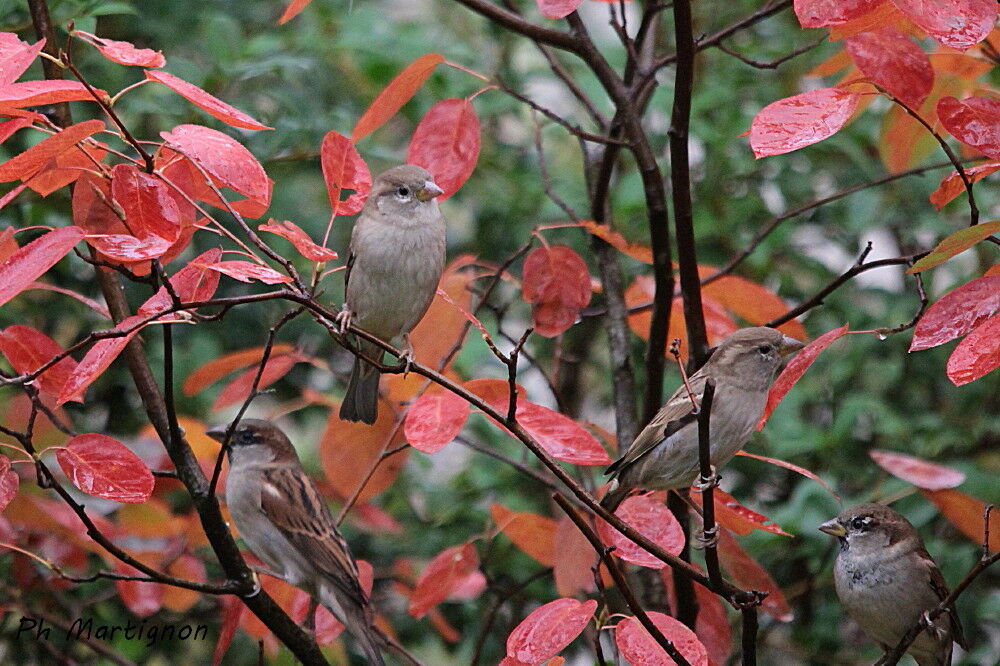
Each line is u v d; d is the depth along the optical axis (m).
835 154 12.66
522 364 13.58
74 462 6.36
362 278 9.49
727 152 12.63
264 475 10.02
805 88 12.88
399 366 6.77
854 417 11.21
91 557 11.79
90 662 11.98
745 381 8.98
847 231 12.44
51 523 9.58
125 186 6.07
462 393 6.78
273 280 5.93
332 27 13.73
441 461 13.64
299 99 11.98
